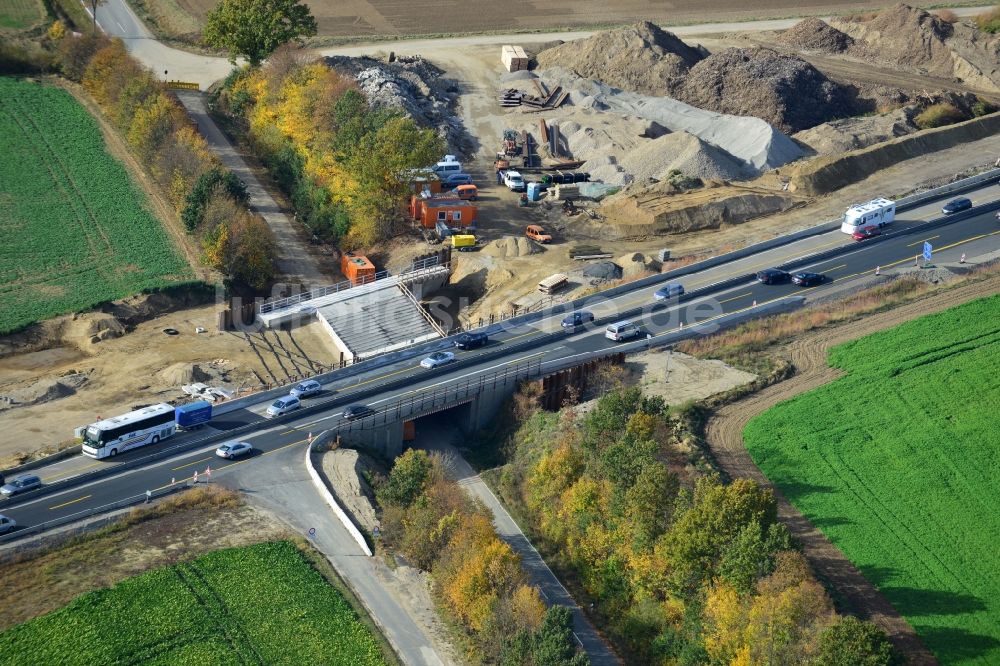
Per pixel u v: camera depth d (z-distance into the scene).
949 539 105.00
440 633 99.00
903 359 130.38
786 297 144.88
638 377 130.38
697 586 98.69
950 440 117.19
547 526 112.38
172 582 101.12
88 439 115.62
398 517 108.62
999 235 157.88
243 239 156.50
